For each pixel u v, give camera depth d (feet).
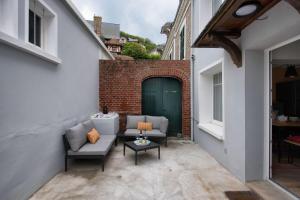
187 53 22.63
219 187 9.66
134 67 21.01
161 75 21.11
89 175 11.20
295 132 15.99
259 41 8.80
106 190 9.36
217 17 8.39
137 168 12.26
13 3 7.75
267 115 9.98
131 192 9.16
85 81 16.79
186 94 21.02
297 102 19.29
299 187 9.20
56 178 10.80
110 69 20.97
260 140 10.12
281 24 7.37
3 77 7.26
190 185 9.87
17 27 7.89
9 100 7.56
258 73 10.06
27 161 8.63
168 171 11.75
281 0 7.00
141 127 18.78
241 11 7.45
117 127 18.90
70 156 11.89
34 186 9.12
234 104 11.18
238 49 10.26
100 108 20.90
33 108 9.13
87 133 14.03
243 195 8.87
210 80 18.20
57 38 11.52
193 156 14.84
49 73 10.67
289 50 10.59
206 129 15.62
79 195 8.89
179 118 21.95
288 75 16.76
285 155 14.93
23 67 8.42
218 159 13.56
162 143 19.08
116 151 16.28
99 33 37.37
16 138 7.93
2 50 7.21
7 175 7.41
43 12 10.73
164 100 21.93
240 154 10.48
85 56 16.75
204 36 10.54
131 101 20.95
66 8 12.92
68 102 13.23
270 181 9.80
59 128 11.84
